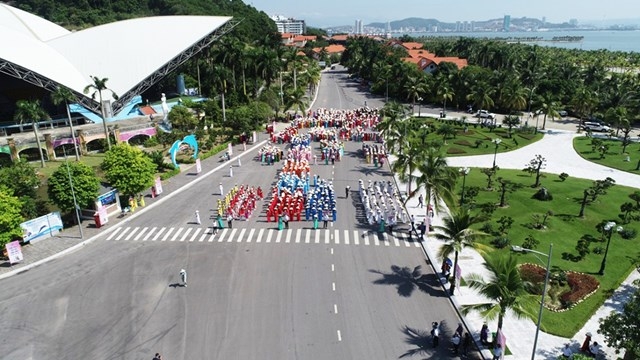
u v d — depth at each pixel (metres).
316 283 36.28
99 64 91.25
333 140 80.06
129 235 45.88
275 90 115.44
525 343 29.02
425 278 37.09
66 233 46.59
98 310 33.34
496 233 44.16
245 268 38.78
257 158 72.88
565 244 42.06
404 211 50.44
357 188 58.41
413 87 104.94
